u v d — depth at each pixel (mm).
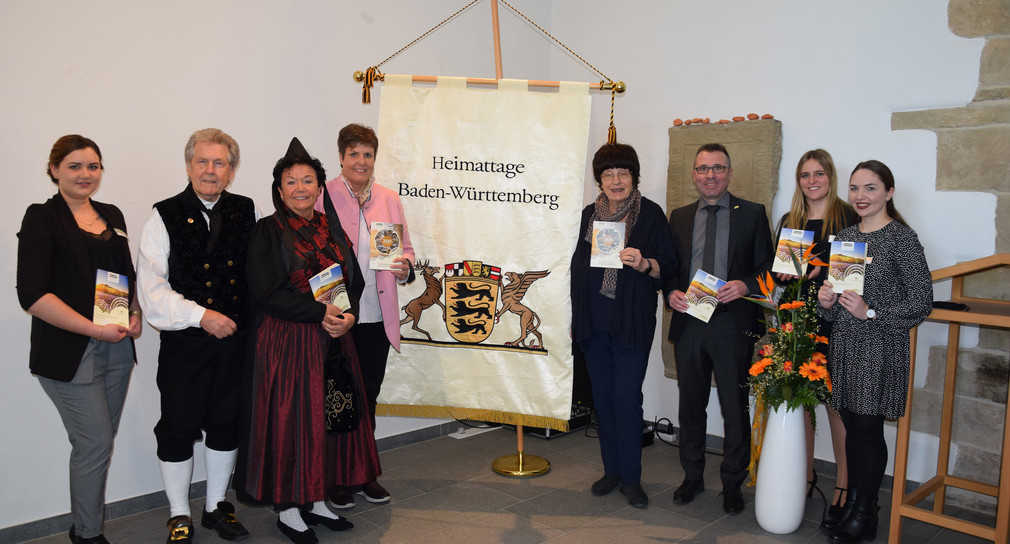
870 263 2695
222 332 2660
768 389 2889
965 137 3172
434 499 3314
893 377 2621
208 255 2717
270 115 3537
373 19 3932
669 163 4227
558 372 3094
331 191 3064
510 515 3121
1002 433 3143
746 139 3838
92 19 2939
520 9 4738
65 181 2529
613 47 4582
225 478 2982
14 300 2838
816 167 3068
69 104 2908
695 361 3166
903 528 3002
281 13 3539
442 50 4293
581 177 3014
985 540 2863
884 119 3426
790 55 3738
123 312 2553
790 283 3047
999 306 2805
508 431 4465
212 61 3309
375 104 3998
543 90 4973
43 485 2943
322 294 2664
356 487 3031
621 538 2875
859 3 3475
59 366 2490
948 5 3197
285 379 2648
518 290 3107
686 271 3193
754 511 3158
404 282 3176
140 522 3086
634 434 3193
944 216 3268
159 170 3178
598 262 2910
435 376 3230
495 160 3082
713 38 4059
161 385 2748
